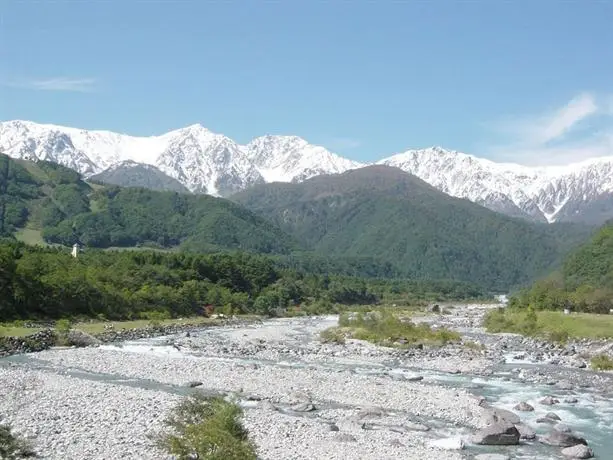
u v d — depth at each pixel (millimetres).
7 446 33469
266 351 90250
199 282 167375
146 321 124312
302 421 45781
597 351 91312
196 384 60125
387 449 39344
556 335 109938
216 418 34125
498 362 84875
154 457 34594
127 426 41156
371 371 74188
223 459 30781
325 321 155125
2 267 102375
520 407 54906
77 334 91625
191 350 89250
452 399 56312
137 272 152125
